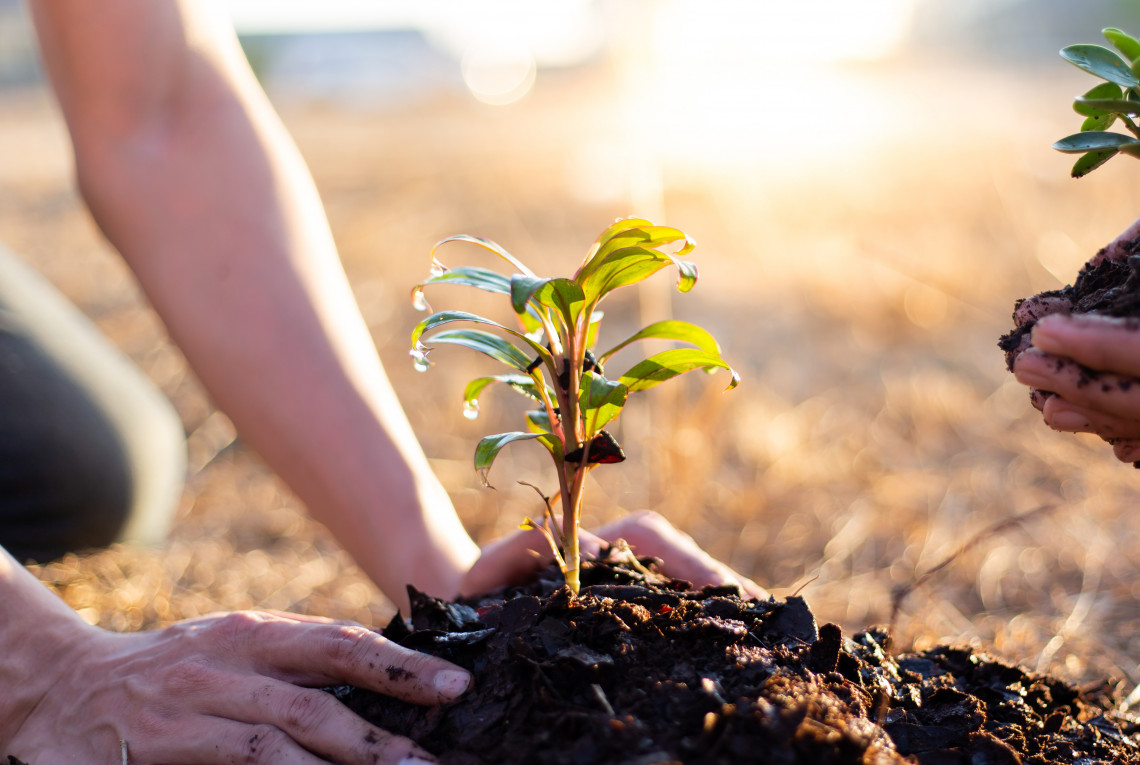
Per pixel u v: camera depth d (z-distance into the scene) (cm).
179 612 213
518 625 105
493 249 107
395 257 553
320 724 99
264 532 266
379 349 416
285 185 166
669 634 102
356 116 1756
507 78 1930
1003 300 403
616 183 729
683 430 260
